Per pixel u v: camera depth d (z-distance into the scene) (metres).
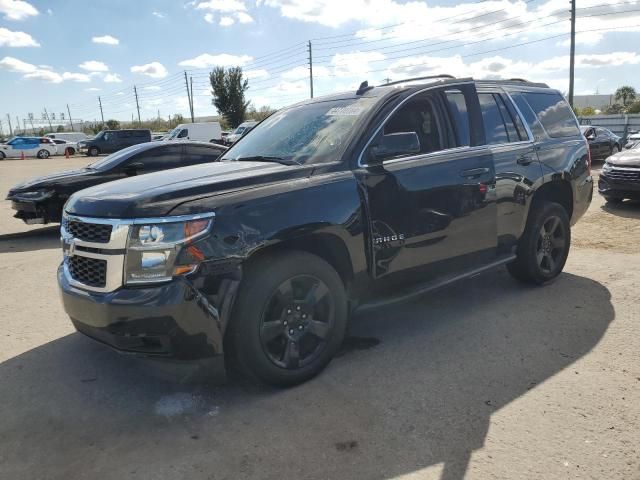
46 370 3.83
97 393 3.49
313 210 3.39
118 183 3.67
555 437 2.85
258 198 3.25
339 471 2.63
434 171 4.08
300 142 4.09
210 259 3.03
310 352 3.54
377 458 2.72
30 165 30.75
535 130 5.12
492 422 3.01
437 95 4.35
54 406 3.33
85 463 2.76
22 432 3.06
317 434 2.94
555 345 3.99
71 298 3.28
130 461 2.76
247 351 3.22
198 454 2.79
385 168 3.84
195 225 3.03
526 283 5.35
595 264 6.09
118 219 3.06
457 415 3.09
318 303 3.50
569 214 5.49
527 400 3.23
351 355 3.93
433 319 4.61
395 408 3.18
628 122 36.50
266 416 3.13
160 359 3.10
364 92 4.35
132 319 2.99
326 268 3.51
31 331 4.59
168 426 3.07
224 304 3.07
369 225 3.68
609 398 3.22
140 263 3.02
